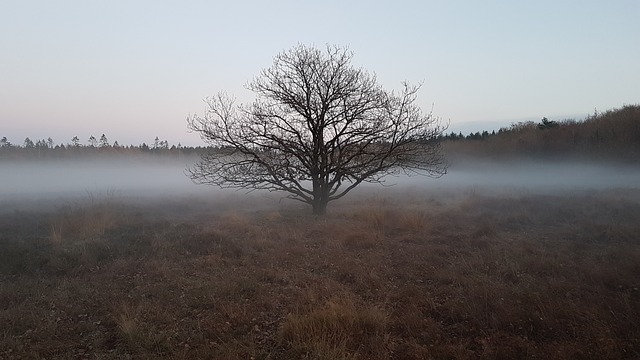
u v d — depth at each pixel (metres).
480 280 7.02
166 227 12.88
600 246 9.63
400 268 8.22
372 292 6.88
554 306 5.65
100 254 9.27
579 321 5.30
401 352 4.67
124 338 5.05
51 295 6.67
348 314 5.28
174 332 5.25
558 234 11.30
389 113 15.34
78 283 7.31
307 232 12.02
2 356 4.62
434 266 8.27
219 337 5.12
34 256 8.88
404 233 11.84
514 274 7.46
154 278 7.73
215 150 16.23
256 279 7.54
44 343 4.99
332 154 15.79
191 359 4.53
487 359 4.46
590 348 4.50
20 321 5.60
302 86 15.46
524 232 11.77
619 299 5.90
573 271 7.52
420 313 5.76
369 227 12.38
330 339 4.67
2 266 8.25
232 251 9.57
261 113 15.57
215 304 6.25
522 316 5.45
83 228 11.90
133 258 8.98
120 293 6.83
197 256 9.40
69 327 5.49
